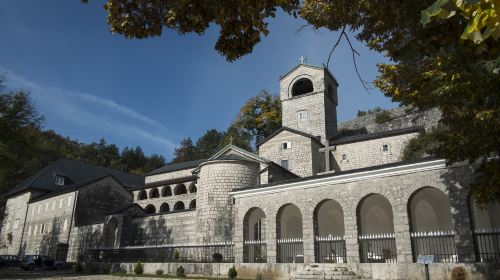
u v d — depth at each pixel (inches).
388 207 960.9
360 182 732.0
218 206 1186.6
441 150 448.8
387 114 2073.1
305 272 695.7
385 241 805.2
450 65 314.5
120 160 3978.8
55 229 1866.4
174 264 905.5
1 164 1256.2
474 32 98.3
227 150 1403.8
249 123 2439.7
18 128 1219.9
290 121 1678.2
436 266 593.0
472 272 555.8
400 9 301.6
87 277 927.0
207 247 924.0
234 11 258.8
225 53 278.1
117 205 1966.0
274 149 1558.8
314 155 1502.2
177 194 1841.8
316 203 773.3
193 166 2026.3
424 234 639.1
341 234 1095.0
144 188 1884.8
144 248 1051.3
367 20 396.8
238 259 843.4
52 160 2999.5
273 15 266.7
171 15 262.4
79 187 1845.5
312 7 414.9
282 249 805.2
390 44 390.3
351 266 684.1
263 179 1261.1
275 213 823.1
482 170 432.5
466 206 607.2
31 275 1039.0
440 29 272.1
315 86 1669.5
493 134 369.1
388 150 1492.4
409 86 432.1
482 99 343.0
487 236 637.9
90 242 1601.9
